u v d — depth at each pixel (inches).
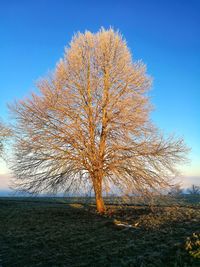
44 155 868.0
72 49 920.3
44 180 874.1
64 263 446.3
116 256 459.5
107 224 707.4
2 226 739.4
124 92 892.6
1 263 464.8
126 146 859.4
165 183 861.8
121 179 847.7
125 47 926.4
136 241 531.8
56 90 888.9
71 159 858.8
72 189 885.8
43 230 673.0
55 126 871.7
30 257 484.7
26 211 971.3
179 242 484.4
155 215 808.3
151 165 862.5
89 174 877.8
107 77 894.4
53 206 1117.7
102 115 885.2
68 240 573.0
